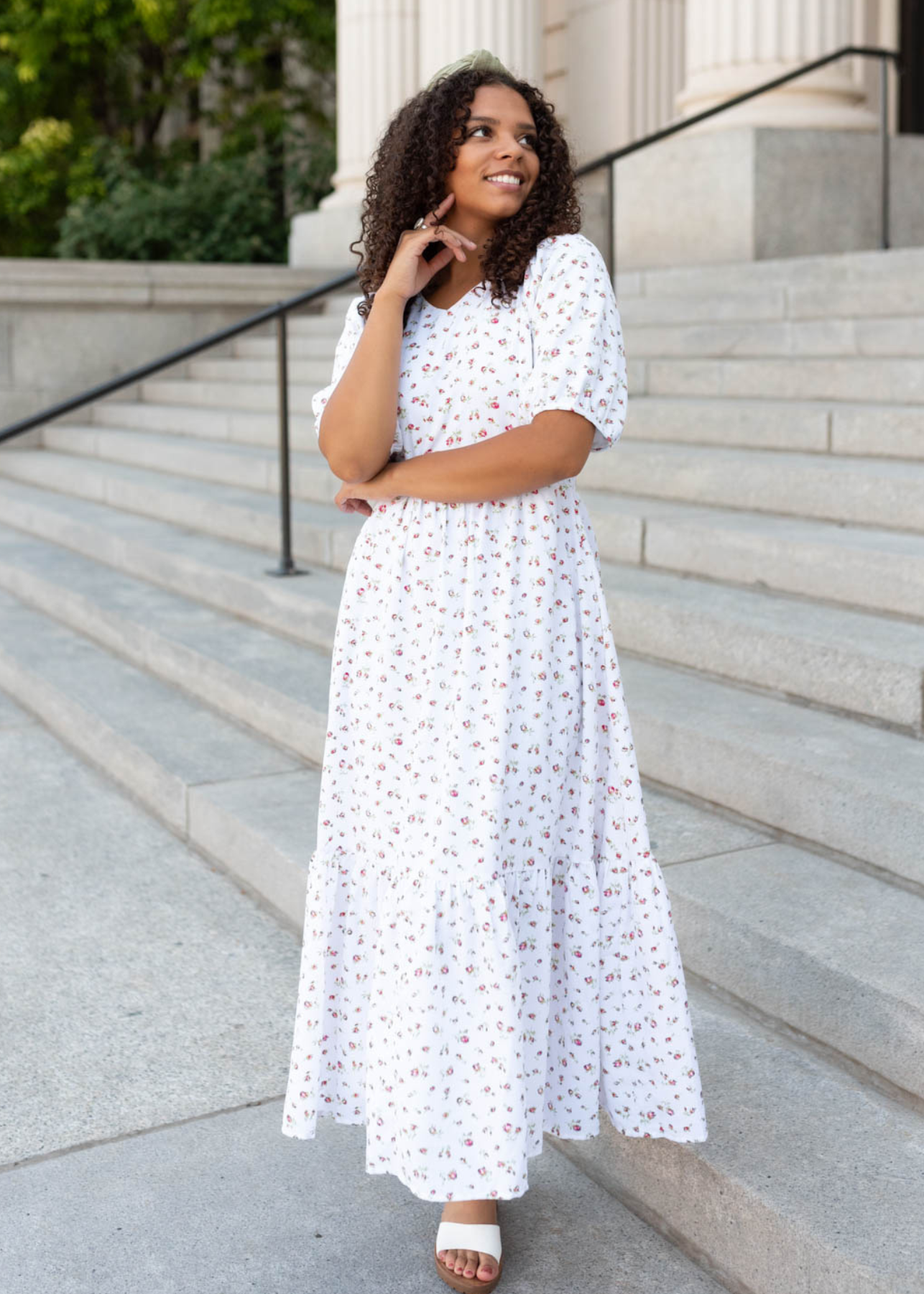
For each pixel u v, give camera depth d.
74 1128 2.66
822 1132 2.27
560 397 2.03
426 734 2.10
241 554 6.10
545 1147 2.64
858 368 5.13
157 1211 2.42
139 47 15.12
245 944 3.44
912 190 8.23
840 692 3.38
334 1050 2.28
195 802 3.99
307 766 4.21
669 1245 2.34
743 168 7.67
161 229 11.62
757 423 5.07
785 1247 2.07
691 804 3.36
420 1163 2.08
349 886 2.25
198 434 8.75
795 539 3.96
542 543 2.10
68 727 5.01
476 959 2.08
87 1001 3.15
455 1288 2.22
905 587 3.63
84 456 9.40
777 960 2.59
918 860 2.77
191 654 4.97
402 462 2.10
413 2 10.59
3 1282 2.23
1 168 13.90
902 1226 2.03
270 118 14.45
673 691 3.66
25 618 6.41
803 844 3.06
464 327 2.12
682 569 4.37
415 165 2.14
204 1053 2.93
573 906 2.18
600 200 10.18
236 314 10.55
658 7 10.48
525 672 2.09
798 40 7.90
